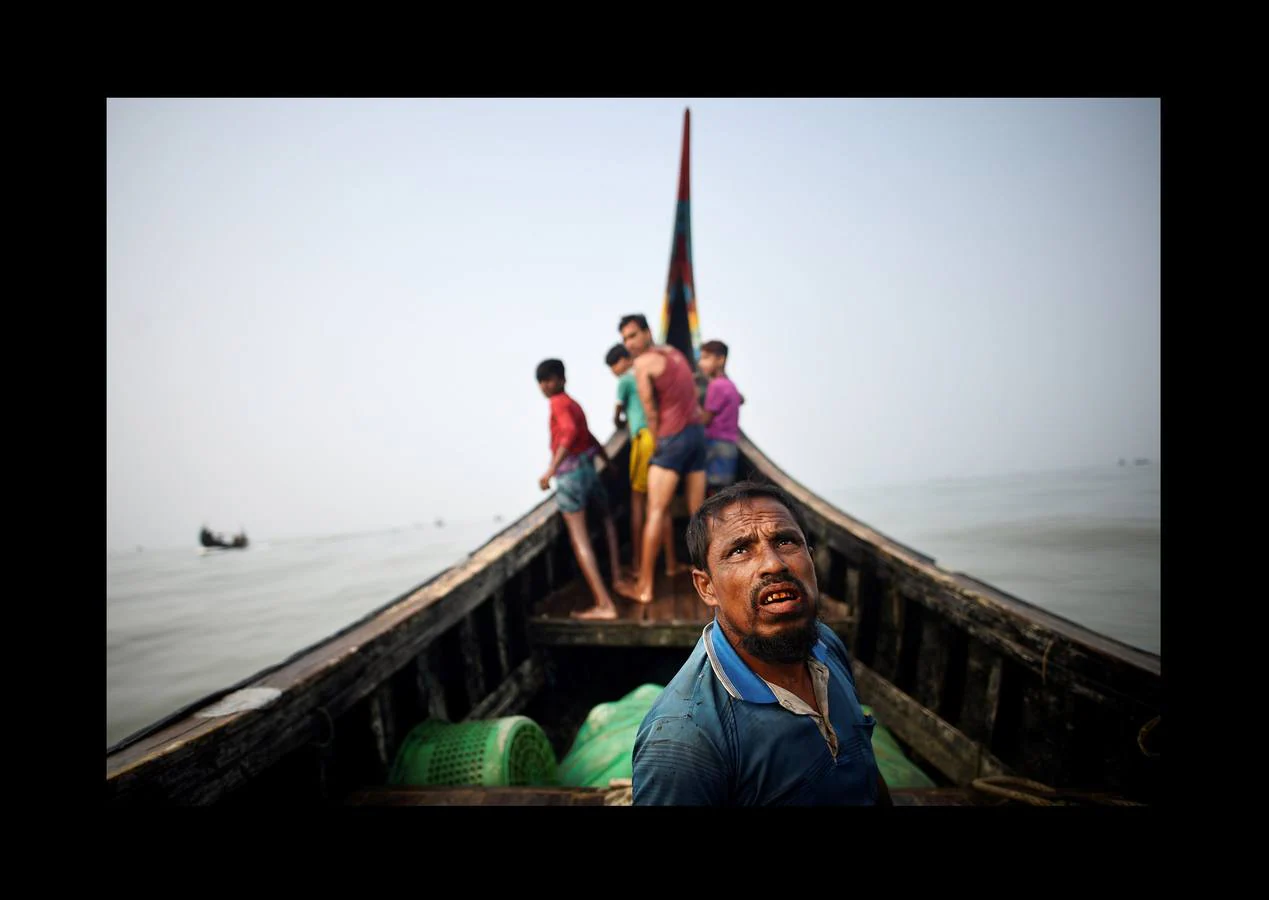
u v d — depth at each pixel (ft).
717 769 3.48
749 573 3.52
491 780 7.50
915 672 10.48
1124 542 54.70
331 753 6.93
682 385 12.53
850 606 12.40
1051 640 7.36
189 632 38.93
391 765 7.95
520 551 12.02
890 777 8.25
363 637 7.67
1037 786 6.53
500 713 10.59
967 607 8.84
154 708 25.81
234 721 5.59
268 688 6.28
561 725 11.82
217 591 55.98
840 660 4.29
